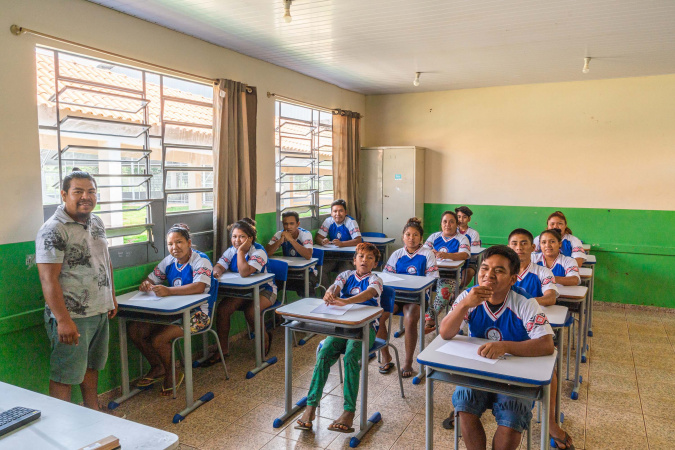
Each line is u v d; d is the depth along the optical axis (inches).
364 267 123.4
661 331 189.2
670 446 106.0
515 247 118.9
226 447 104.7
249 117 175.5
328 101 234.2
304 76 213.9
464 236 194.7
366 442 107.0
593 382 140.7
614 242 223.8
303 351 166.1
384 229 258.2
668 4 124.8
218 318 154.7
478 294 82.5
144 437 53.2
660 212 214.8
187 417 118.1
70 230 101.3
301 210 218.4
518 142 238.4
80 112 122.0
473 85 237.6
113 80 131.4
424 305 138.7
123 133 132.9
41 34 108.8
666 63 189.6
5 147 103.9
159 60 141.9
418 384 137.7
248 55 178.5
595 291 228.2
